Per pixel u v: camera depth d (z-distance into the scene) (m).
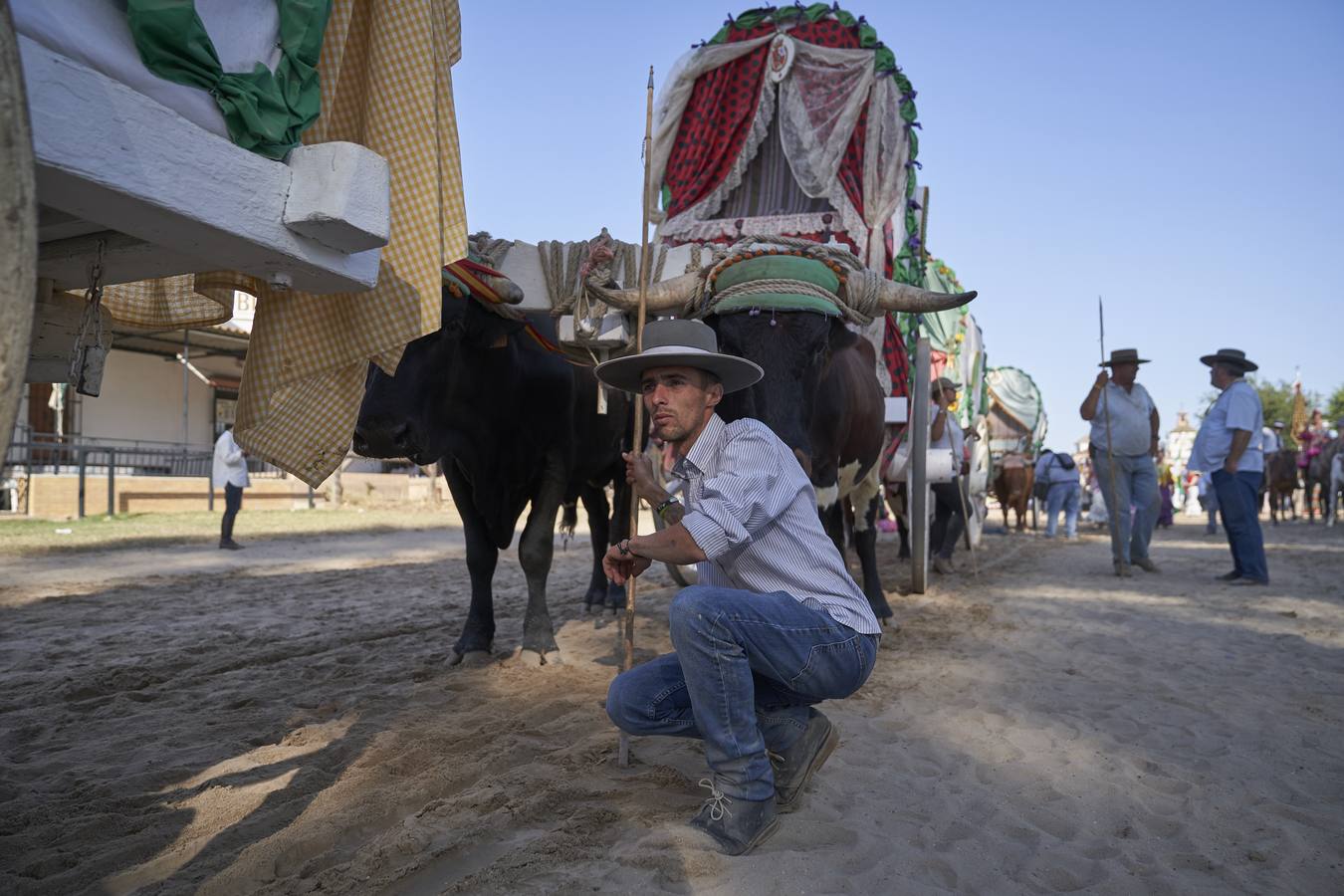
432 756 3.56
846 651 2.79
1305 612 7.43
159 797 3.12
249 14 2.18
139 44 1.93
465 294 4.50
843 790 3.22
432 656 5.41
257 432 2.86
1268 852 2.82
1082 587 9.08
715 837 2.69
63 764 3.49
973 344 13.28
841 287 4.63
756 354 4.37
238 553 12.23
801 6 6.72
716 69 6.94
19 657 5.47
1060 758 3.67
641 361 2.96
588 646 5.73
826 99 6.66
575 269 4.95
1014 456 19.19
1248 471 9.38
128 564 10.56
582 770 3.33
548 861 2.56
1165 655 5.64
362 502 24.31
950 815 3.04
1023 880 2.61
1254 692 4.74
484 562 5.37
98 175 1.74
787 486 2.82
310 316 2.70
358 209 2.16
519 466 5.29
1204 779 3.45
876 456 6.34
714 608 2.68
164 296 3.17
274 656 5.45
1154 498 10.52
